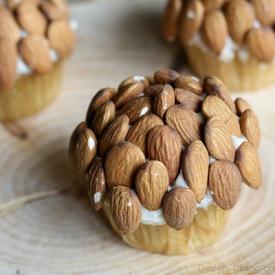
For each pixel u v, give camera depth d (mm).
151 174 413
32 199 493
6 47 513
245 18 529
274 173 495
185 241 442
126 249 458
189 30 546
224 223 454
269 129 530
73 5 659
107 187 427
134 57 602
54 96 565
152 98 441
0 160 521
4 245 464
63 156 521
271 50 530
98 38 623
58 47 533
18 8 522
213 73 559
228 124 436
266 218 468
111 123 436
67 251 459
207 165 421
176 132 424
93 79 586
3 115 547
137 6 651
